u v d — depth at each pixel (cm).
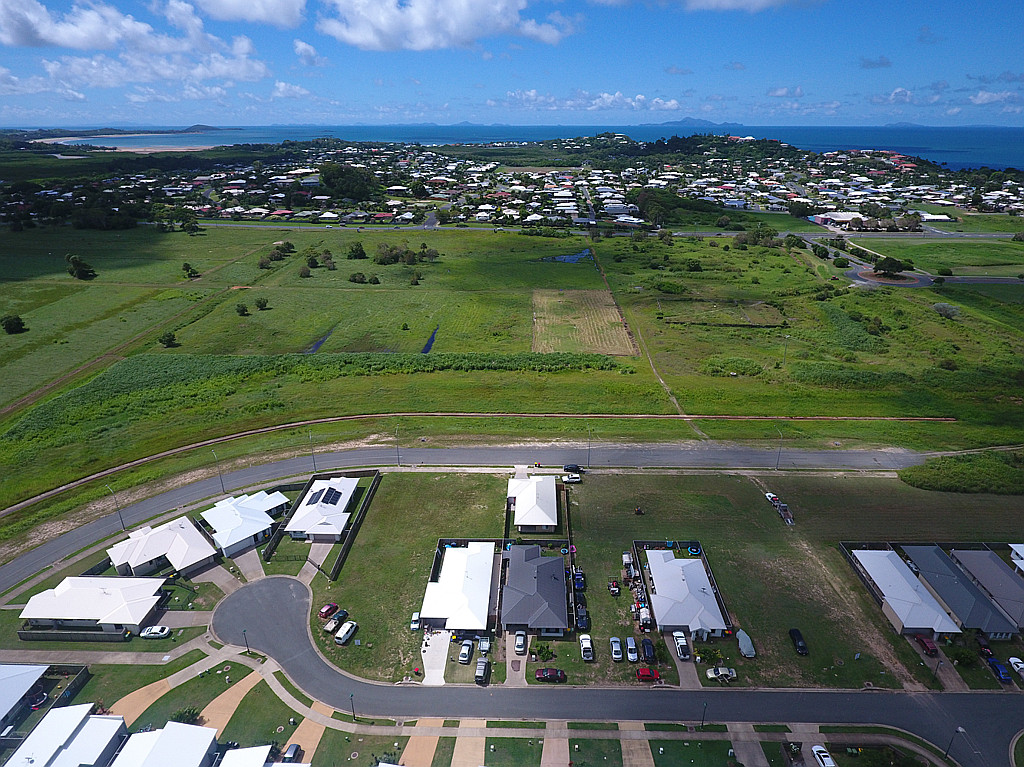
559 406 9775
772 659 5188
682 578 5819
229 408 9619
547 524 6738
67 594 5656
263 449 8481
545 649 5288
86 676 5019
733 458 8281
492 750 4438
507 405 9788
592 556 6438
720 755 4394
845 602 5816
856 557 6219
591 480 7794
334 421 9325
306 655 5253
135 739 4272
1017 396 10156
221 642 5384
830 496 7425
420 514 7131
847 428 9100
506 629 5512
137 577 6100
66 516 7050
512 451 8469
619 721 4659
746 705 4778
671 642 5378
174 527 6575
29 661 5191
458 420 9350
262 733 4547
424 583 6059
